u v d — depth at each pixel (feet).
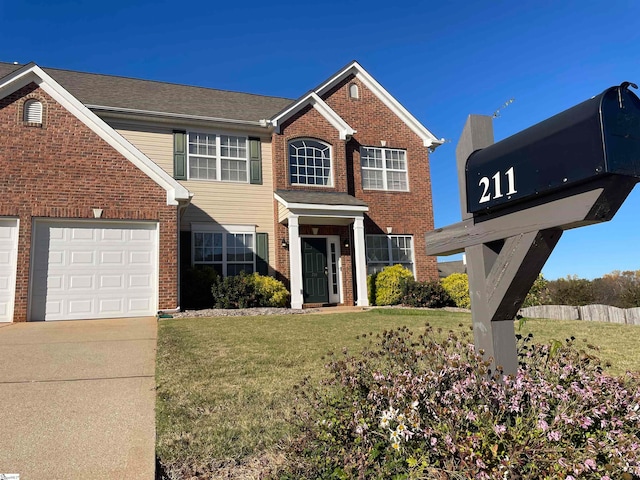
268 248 45.37
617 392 8.05
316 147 47.83
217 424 11.50
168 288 34.27
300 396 13.34
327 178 47.67
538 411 7.57
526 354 10.33
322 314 35.40
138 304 33.76
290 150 46.62
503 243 9.41
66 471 9.03
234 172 45.42
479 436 6.86
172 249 34.81
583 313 38.11
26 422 11.59
